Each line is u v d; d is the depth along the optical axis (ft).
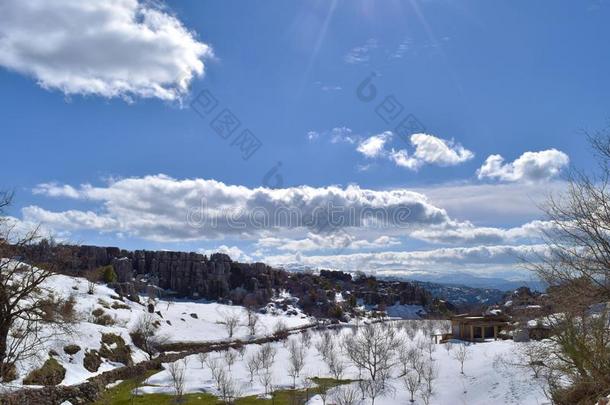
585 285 88.69
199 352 392.47
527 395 204.33
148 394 257.75
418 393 258.16
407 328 520.42
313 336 529.86
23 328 214.48
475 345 374.84
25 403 187.21
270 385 283.79
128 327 383.65
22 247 180.14
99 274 507.71
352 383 288.30
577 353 91.35
